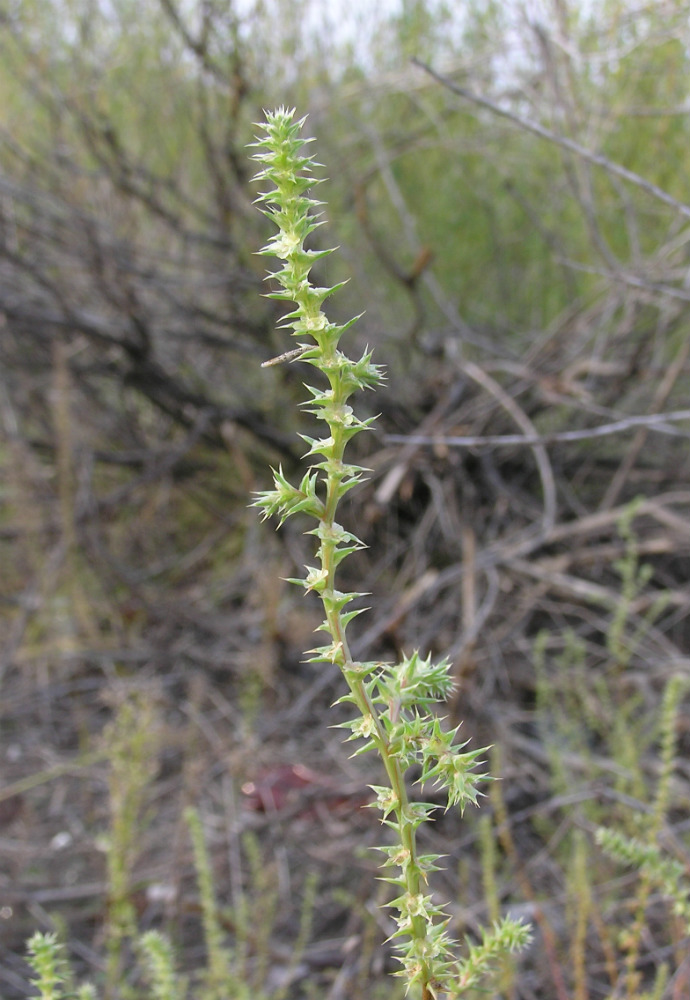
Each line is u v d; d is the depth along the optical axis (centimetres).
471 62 341
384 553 336
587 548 313
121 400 376
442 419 324
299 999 189
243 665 292
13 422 349
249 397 371
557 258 253
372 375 55
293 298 53
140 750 186
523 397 336
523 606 291
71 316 331
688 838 192
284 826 237
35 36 346
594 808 198
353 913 199
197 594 344
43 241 349
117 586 340
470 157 382
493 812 221
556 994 174
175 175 372
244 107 341
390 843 221
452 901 200
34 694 299
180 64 352
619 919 188
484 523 332
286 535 329
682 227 332
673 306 302
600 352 319
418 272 313
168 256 356
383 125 395
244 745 252
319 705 286
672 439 342
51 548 339
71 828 245
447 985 77
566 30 278
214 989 166
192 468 367
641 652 270
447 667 63
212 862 223
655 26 307
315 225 52
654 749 243
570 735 229
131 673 310
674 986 150
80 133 351
